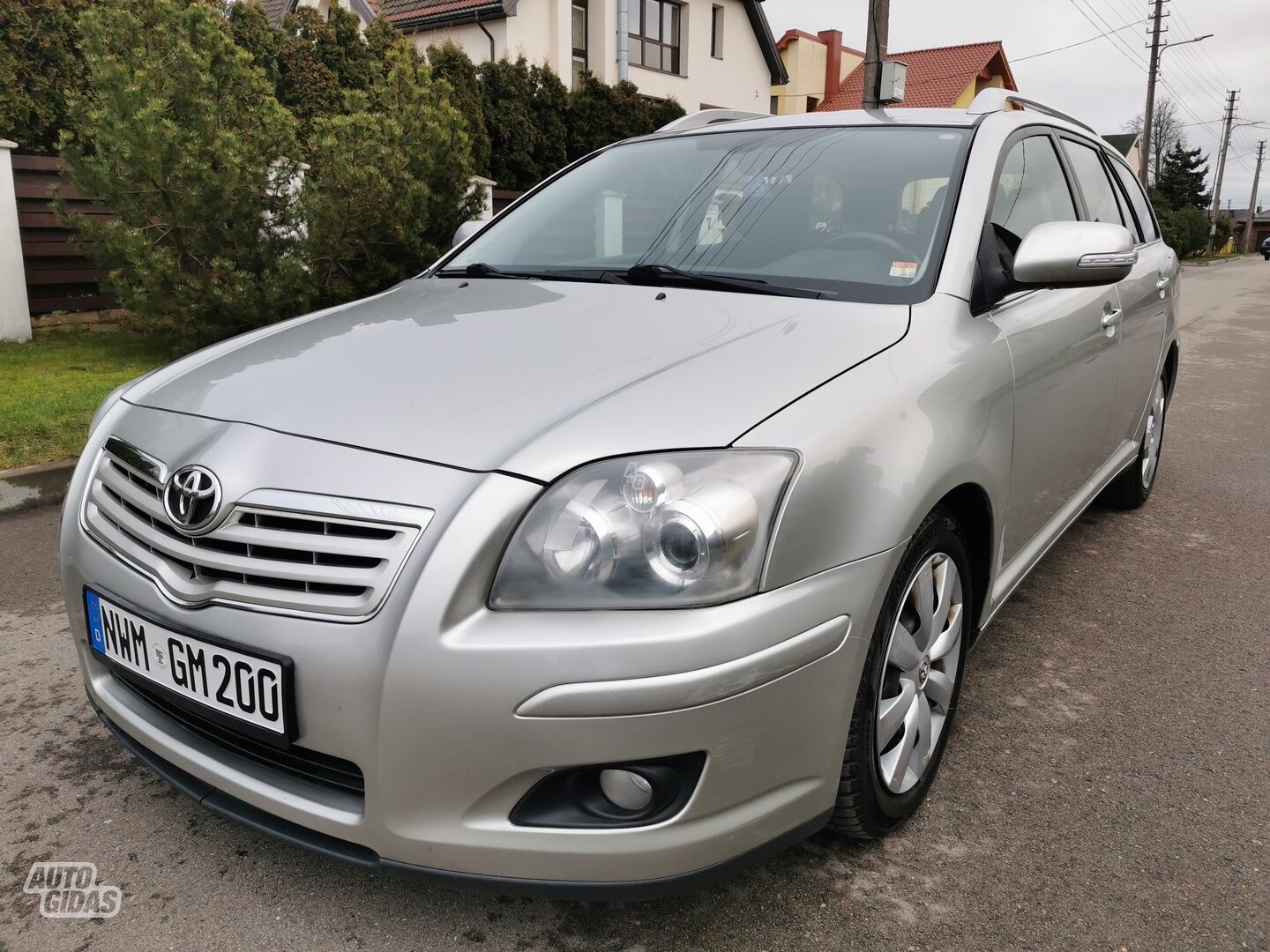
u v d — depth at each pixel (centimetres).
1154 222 450
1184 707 266
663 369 179
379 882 191
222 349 228
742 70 2633
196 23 714
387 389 181
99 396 574
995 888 191
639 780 156
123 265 686
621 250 268
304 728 156
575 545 149
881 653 180
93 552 190
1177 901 188
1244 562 383
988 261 234
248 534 160
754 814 160
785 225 254
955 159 257
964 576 217
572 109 1595
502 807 150
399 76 849
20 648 293
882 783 192
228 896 186
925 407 188
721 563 149
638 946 175
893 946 175
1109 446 356
